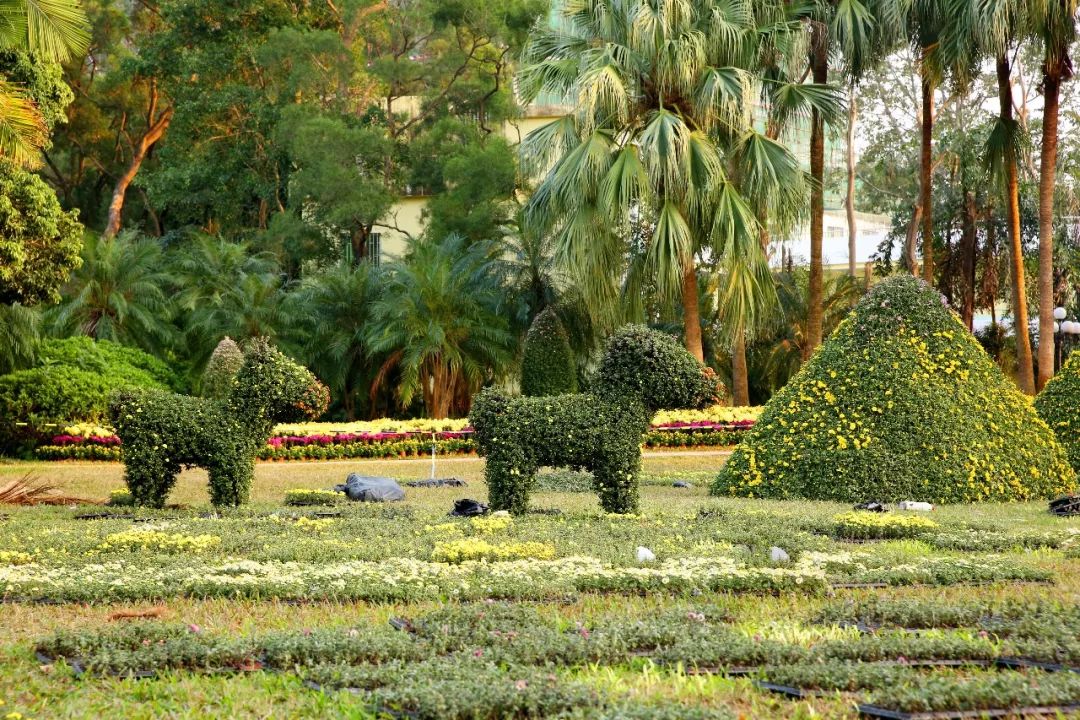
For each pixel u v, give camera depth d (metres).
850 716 4.09
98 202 36.78
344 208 26.94
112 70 35.62
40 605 6.30
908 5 18.00
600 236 18.73
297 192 27.77
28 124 12.91
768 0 19.61
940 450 11.89
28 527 9.20
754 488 12.45
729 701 4.32
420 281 24.00
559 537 8.52
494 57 30.41
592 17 19.78
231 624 5.77
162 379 23.86
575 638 5.10
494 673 4.52
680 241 18.30
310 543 8.20
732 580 6.70
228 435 10.75
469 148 27.28
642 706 4.02
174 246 32.88
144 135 33.94
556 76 19.39
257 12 31.11
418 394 26.52
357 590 6.47
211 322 25.19
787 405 12.76
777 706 4.26
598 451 10.05
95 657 4.85
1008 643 4.99
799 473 12.18
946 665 4.76
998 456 12.05
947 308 12.92
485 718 4.06
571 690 4.23
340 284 25.72
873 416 12.12
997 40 16.78
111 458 18.61
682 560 7.37
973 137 26.59
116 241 26.02
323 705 4.29
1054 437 12.68
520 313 24.70
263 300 25.64
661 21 18.16
